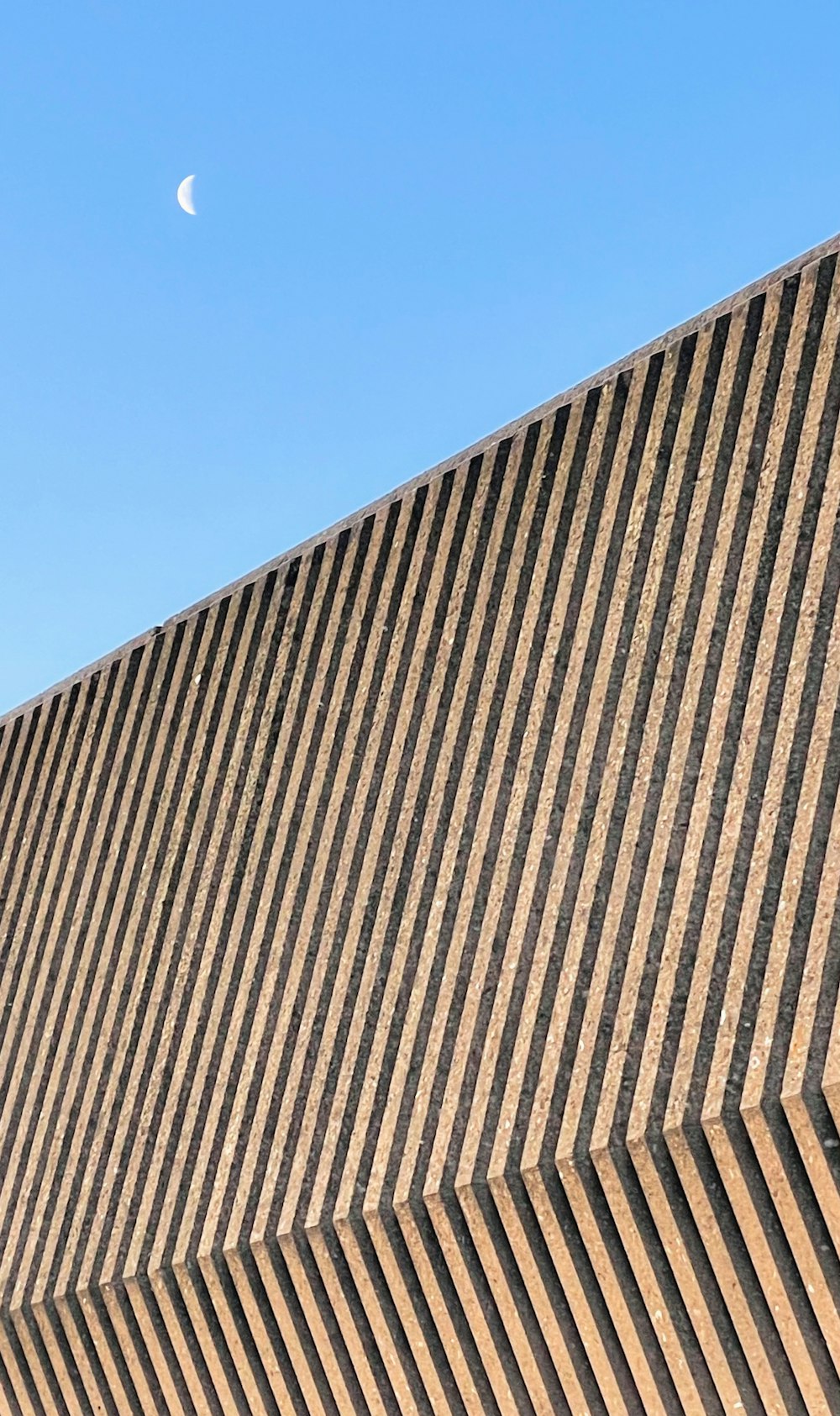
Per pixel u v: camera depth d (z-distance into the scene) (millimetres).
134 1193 6984
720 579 5980
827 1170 4754
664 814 5703
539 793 6289
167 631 8750
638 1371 5391
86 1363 7000
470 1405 5836
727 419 6305
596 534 6668
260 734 7809
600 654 6336
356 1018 6445
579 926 5797
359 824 6980
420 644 7180
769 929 5168
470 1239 5773
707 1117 4988
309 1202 6203
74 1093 7617
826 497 5730
